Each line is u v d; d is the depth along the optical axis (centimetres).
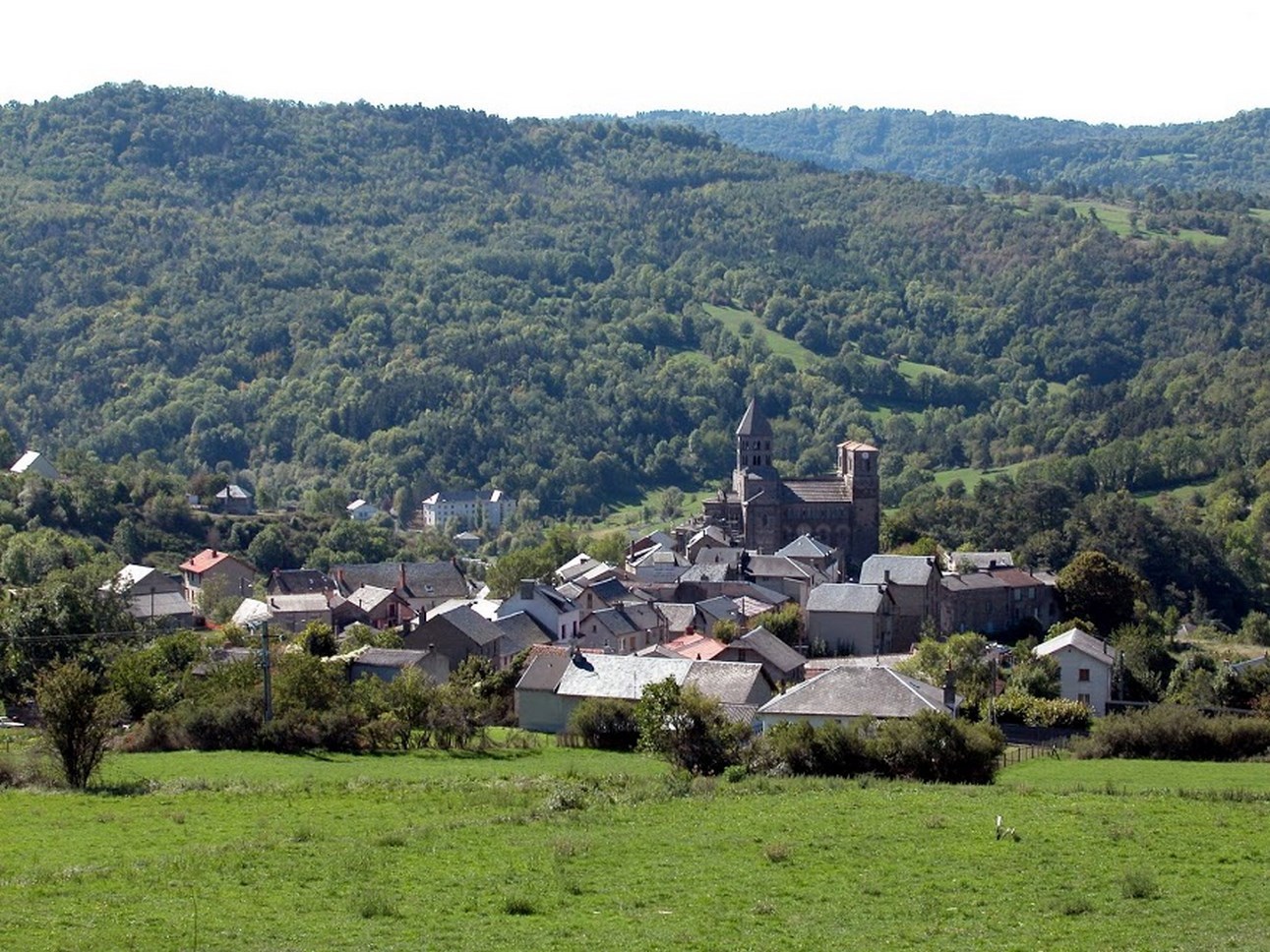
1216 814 8019
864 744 9631
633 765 10456
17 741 11531
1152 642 19262
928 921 5931
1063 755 11419
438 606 19875
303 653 12850
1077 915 6059
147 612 19450
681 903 6188
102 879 6575
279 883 6494
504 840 7438
